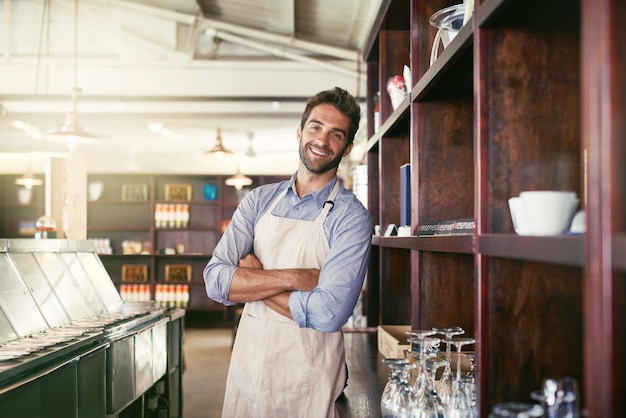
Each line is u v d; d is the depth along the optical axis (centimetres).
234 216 240
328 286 215
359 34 655
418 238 231
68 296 416
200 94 785
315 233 227
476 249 153
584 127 96
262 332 224
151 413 479
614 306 91
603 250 92
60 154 523
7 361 272
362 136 937
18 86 782
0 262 359
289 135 1052
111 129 1005
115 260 1191
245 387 227
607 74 92
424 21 255
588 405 95
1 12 758
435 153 250
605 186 92
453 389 177
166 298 1167
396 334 319
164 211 1187
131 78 784
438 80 217
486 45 152
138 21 758
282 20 643
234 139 1086
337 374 227
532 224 124
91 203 1206
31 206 1187
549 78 147
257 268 229
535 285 152
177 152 1166
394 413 183
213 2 645
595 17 94
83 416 328
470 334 252
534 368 152
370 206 439
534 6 138
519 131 149
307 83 784
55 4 752
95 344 348
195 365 800
